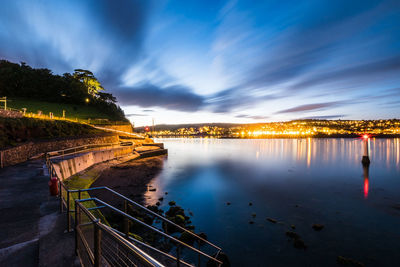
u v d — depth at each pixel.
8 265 3.90
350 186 28.70
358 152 82.69
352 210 19.11
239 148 107.06
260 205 20.22
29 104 58.31
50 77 72.00
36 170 13.67
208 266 10.23
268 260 11.41
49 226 5.48
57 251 4.21
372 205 20.58
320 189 26.86
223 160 57.06
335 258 11.67
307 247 12.70
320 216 17.59
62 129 30.09
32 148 19.72
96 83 87.25
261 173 38.06
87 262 3.81
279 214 17.92
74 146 28.25
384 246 12.93
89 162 26.95
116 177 27.08
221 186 27.72
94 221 2.56
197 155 69.44
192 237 12.55
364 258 11.77
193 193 23.77
